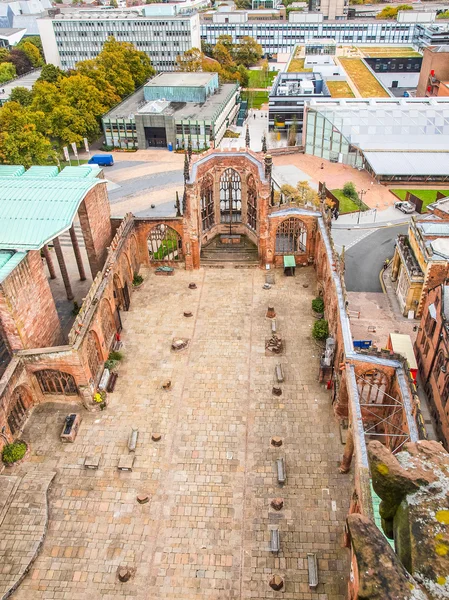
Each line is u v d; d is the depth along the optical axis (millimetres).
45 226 55906
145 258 77375
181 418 54281
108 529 44625
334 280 59844
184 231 73938
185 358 61750
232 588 40500
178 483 48062
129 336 65250
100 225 73312
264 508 45875
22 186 63688
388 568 11922
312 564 41438
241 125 176500
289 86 166500
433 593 11445
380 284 91875
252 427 53156
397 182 132500
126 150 156375
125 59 185875
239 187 84125
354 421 42875
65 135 145750
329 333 62344
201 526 44656
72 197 60406
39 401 55906
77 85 155250
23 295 52781
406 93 196125
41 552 43031
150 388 57844
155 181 134750
